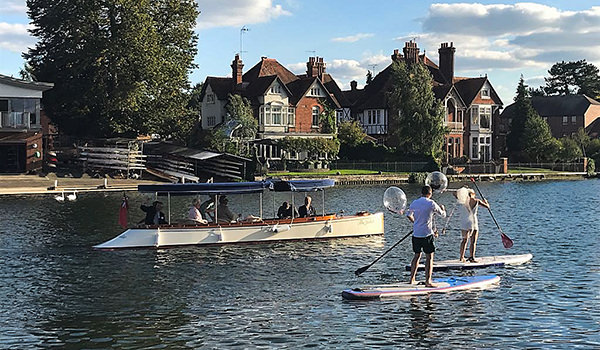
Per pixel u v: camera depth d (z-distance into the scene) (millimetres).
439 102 74562
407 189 56656
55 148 65312
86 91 62781
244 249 24922
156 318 15812
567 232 30141
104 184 52094
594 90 139875
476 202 21109
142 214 35594
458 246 25797
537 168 85312
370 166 70625
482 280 18859
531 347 13727
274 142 69250
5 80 56562
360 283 19297
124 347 13812
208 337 14430
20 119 57469
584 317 15758
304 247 25406
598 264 21969
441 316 15805
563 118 118375
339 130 78500
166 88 65062
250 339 14297
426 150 73188
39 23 66750
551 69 147125
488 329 14883
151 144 69625
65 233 28625
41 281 19641
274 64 83750
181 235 25234
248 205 41312
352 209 39750
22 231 29156
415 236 17625
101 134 66500
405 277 20078
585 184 68562
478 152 90000
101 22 61281
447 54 91312
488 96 90875
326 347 13805
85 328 15070
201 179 61844
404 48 87625
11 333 14727
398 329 14891
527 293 17938
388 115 85312
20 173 56969
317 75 86812
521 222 34062
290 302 17156
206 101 80938
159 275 20453
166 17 67875
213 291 18391
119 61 60812
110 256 23469
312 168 67375
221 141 65625
